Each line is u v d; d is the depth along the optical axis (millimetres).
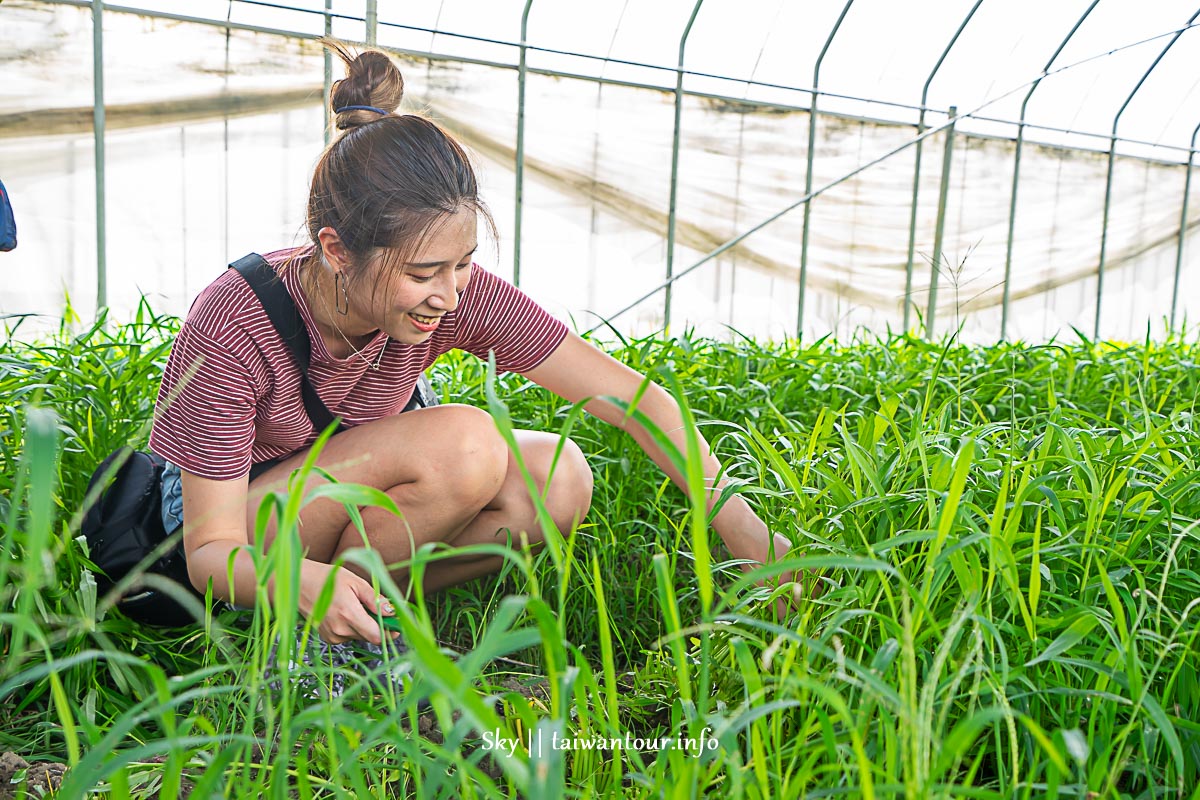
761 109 8398
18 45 6121
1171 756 1259
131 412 2352
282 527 903
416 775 1137
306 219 1552
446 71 7152
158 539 1695
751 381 3051
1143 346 4508
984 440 1919
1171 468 1618
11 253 6422
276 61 6738
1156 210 10758
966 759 1321
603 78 7723
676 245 8367
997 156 9562
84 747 1484
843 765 1025
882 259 9266
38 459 764
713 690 1562
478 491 1801
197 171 6750
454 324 1791
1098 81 9711
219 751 1283
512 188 7625
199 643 1797
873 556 1197
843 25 8367
